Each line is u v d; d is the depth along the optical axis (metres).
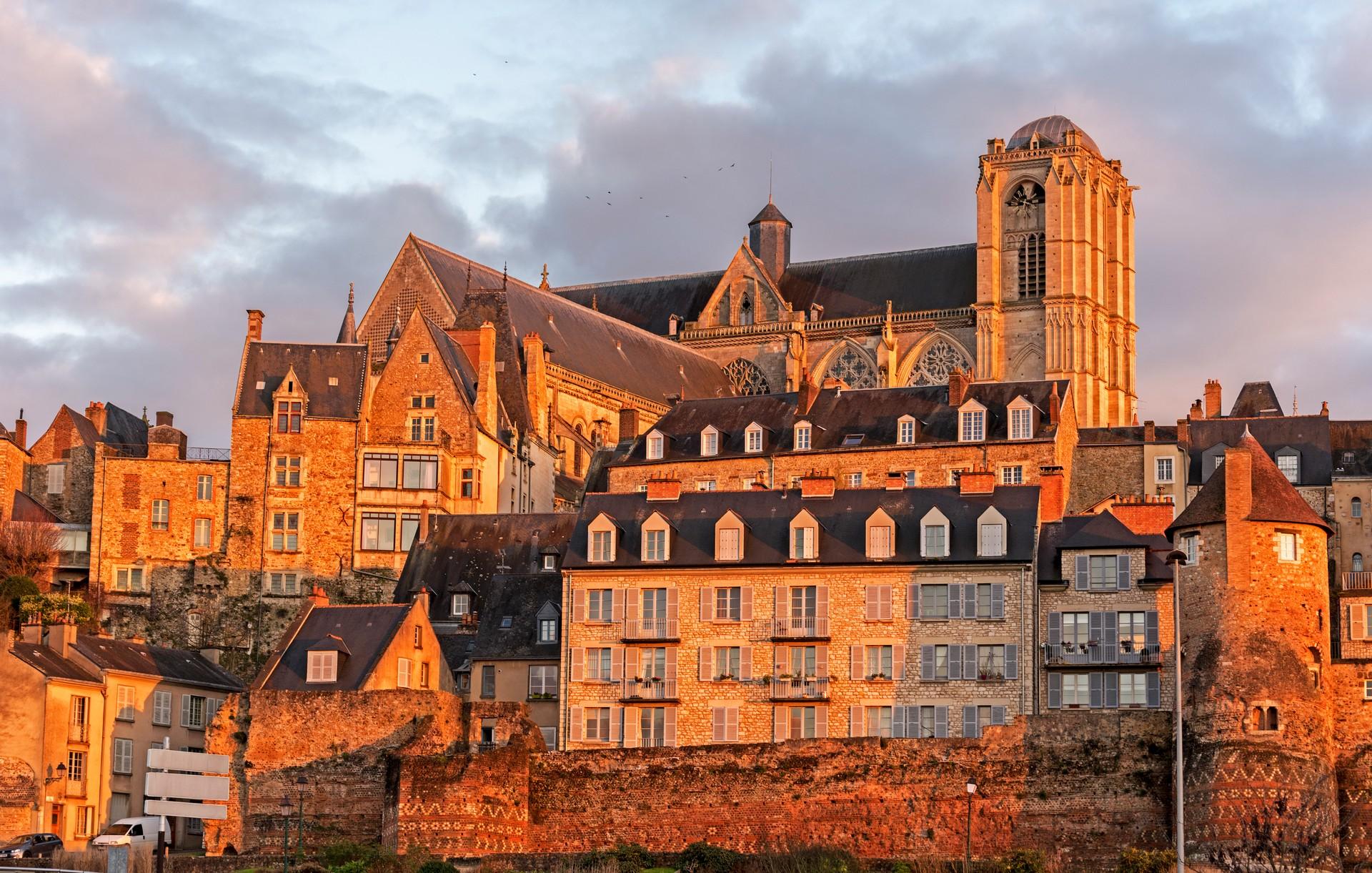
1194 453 140.62
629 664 110.31
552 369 185.25
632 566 111.38
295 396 146.25
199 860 96.88
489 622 118.31
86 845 105.31
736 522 110.94
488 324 157.38
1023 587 106.19
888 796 96.88
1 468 155.25
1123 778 95.25
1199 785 94.88
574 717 110.25
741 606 109.69
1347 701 98.56
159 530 144.88
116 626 142.50
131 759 113.88
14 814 106.88
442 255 193.38
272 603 143.38
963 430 135.62
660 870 93.50
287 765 104.19
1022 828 95.62
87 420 163.38
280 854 99.88
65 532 147.38
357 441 145.88
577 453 180.62
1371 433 143.75
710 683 109.12
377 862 92.81
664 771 99.38
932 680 106.38
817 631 108.31
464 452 148.75
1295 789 94.06
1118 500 122.06
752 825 97.94
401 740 104.19
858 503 111.56
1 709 108.56
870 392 141.88
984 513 108.00
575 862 94.50
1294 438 140.12
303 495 145.00
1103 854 94.56
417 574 131.75
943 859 94.00
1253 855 90.00
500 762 99.00
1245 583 98.38
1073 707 104.75
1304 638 98.00
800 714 107.69
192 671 121.94
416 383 150.12
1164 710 97.00
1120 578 105.62
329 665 108.06
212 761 81.94
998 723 105.00
